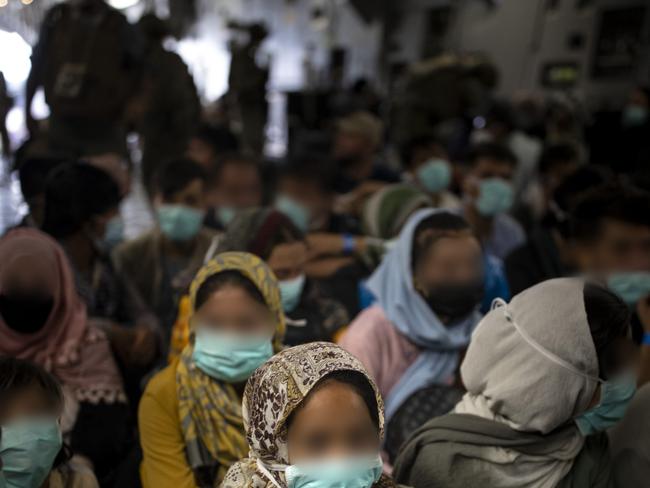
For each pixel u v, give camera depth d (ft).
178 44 48.01
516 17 27.48
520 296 4.30
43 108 16.42
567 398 4.01
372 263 8.96
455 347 5.94
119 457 5.87
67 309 5.98
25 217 8.55
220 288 4.88
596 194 7.15
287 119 32.32
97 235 7.88
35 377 4.25
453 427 4.38
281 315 5.22
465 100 21.71
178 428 5.01
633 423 4.63
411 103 21.43
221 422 4.85
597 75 26.25
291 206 9.54
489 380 4.24
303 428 3.53
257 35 27.22
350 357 3.72
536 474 4.23
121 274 8.62
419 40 35.81
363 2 39.50
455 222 6.06
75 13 13.55
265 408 3.63
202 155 14.30
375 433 3.67
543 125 21.34
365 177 13.50
